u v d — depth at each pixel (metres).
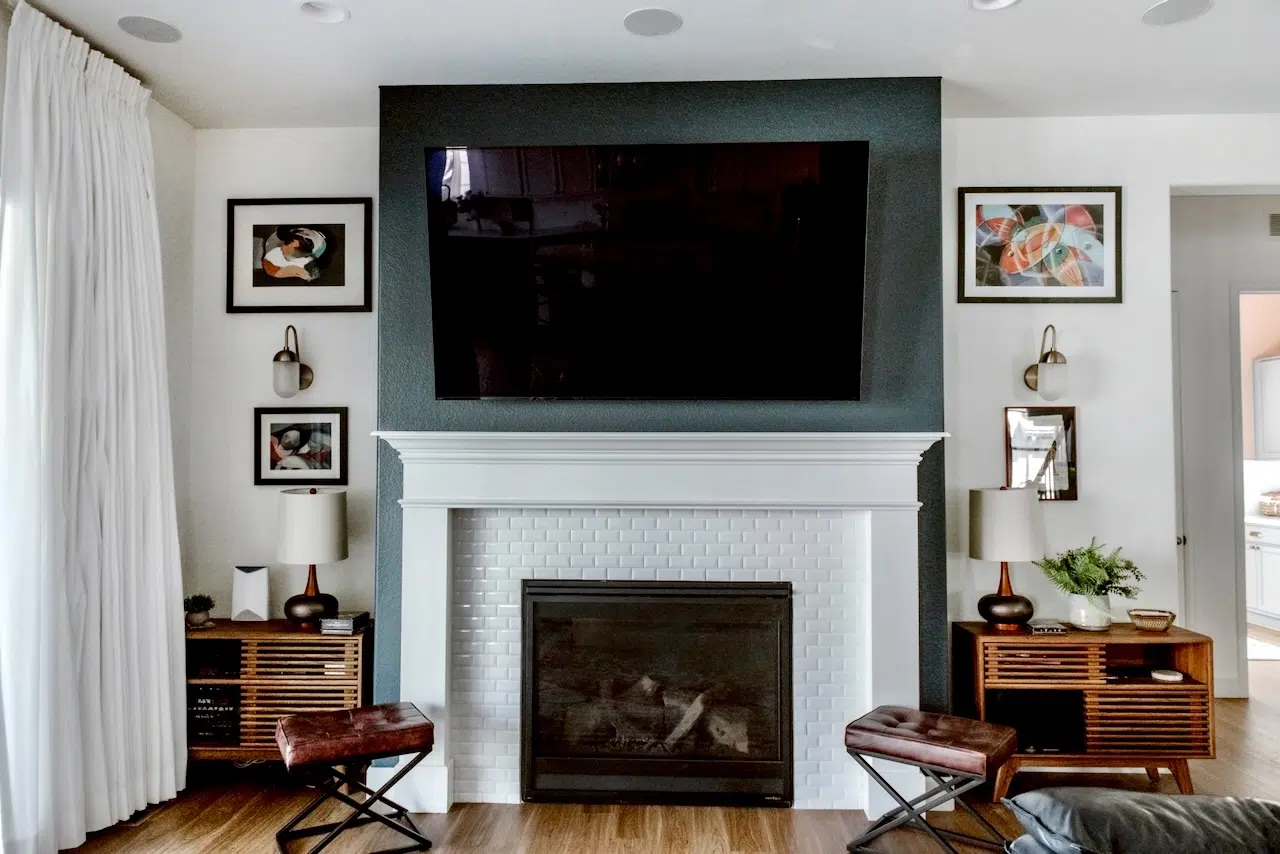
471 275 3.19
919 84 3.28
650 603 3.26
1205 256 4.54
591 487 3.22
